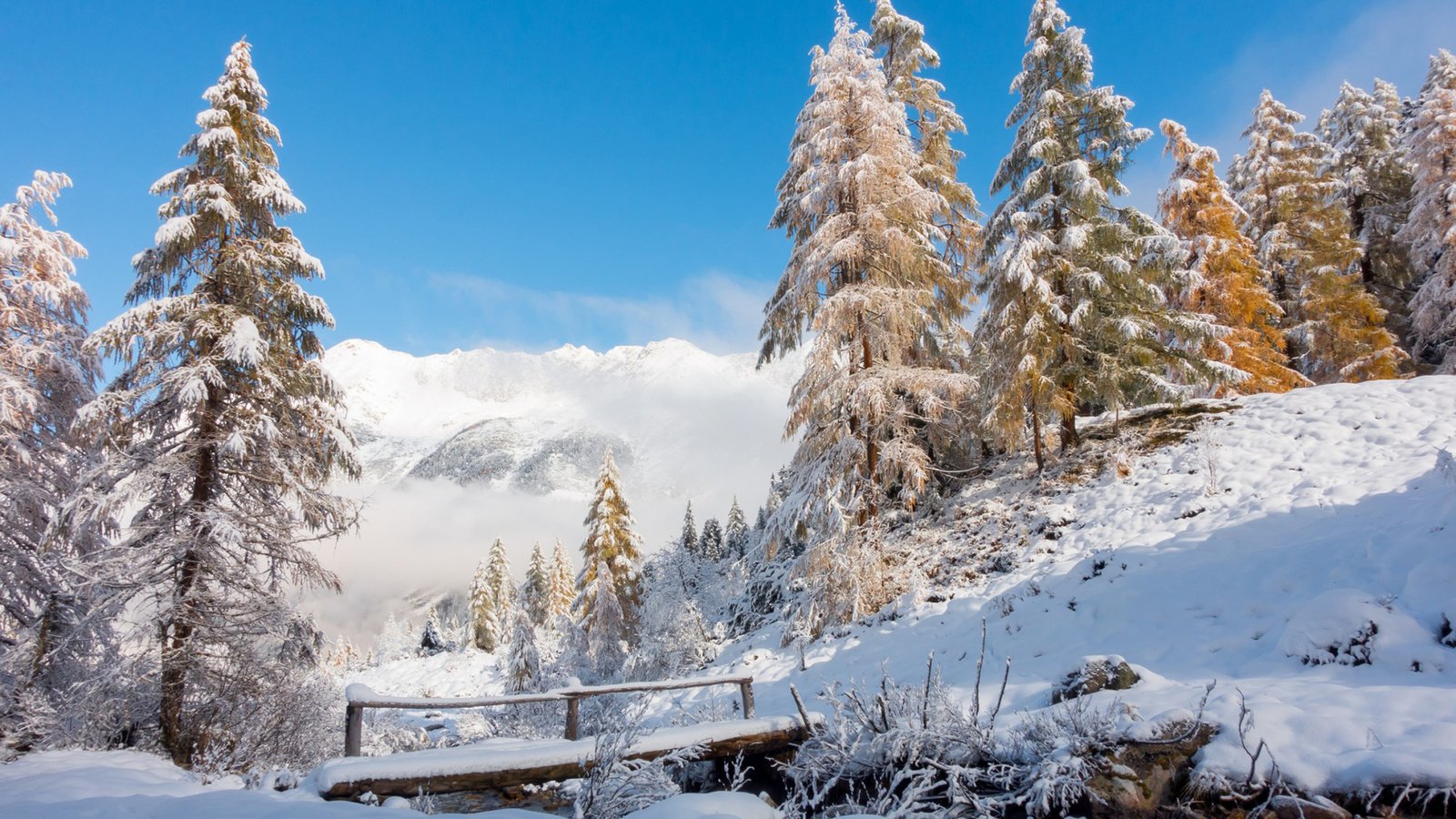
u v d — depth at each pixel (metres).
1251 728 4.86
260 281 13.61
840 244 15.82
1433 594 7.01
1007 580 13.97
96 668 12.59
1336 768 4.45
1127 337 17.50
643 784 5.52
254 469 13.80
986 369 19.09
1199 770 4.69
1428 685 5.79
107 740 12.32
